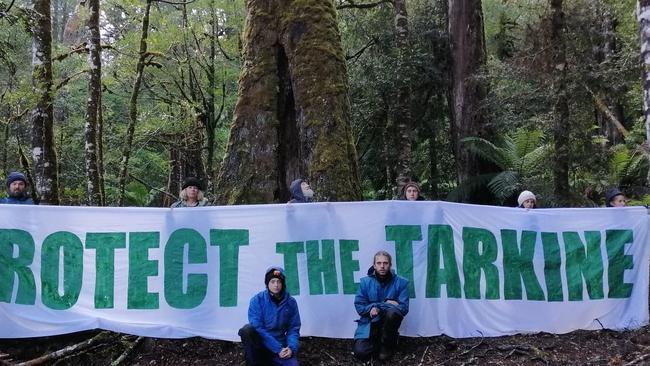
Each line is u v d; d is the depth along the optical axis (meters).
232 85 16.86
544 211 6.33
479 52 13.37
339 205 6.09
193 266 5.92
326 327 5.88
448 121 15.91
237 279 5.91
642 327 6.08
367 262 6.02
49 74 8.11
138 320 5.78
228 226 5.99
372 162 15.78
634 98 13.20
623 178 11.88
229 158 7.32
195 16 15.54
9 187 6.50
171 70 15.60
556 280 6.21
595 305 6.20
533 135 11.32
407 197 6.93
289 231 6.01
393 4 13.74
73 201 13.81
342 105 7.29
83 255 5.86
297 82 7.27
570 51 9.98
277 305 5.09
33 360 5.42
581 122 9.93
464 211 6.21
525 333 6.05
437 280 6.05
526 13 14.28
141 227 5.95
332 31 7.48
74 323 5.68
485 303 6.07
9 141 12.96
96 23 8.85
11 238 5.77
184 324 5.79
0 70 12.10
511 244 6.22
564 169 9.61
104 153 15.08
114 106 17.25
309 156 7.07
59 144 15.24
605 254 6.28
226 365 5.40
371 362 5.38
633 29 12.97
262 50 7.45
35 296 5.73
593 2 11.09
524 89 10.33
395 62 13.61
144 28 11.13
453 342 5.76
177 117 14.83
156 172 19.33
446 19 14.19
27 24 7.10
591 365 5.12
